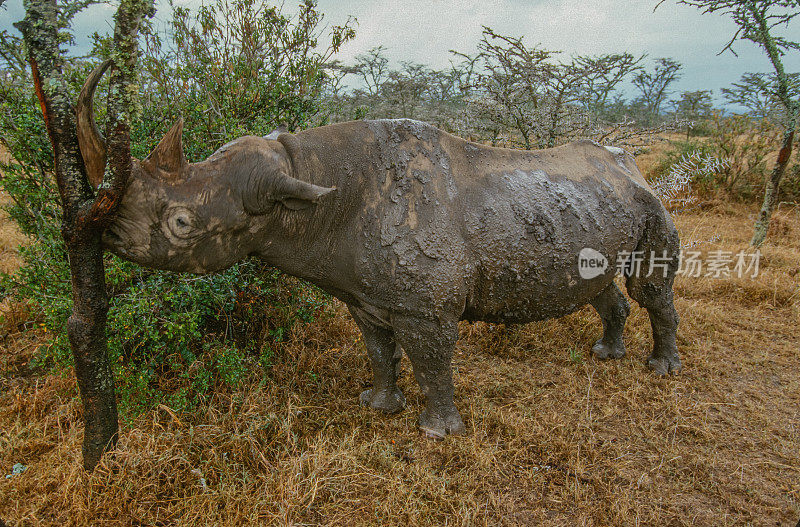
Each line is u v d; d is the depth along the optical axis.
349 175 2.47
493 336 4.15
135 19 1.80
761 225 6.60
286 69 3.89
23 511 2.28
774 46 6.50
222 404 3.02
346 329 4.04
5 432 2.71
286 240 2.43
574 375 3.67
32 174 3.09
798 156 9.55
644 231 3.34
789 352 4.12
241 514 2.25
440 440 2.91
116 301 2.87
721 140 9.45
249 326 3.73
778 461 2.88
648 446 2.97
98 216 1.92
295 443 2.64
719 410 3.34
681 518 2.42
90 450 2.36
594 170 3.17
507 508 2.45
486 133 6.27
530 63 5.38
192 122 3.46
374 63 16.03
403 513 2.33
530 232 2.72
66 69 2.91
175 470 2.45
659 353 3.80
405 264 2.46
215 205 2.07
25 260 3.04
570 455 2.76
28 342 3.73
